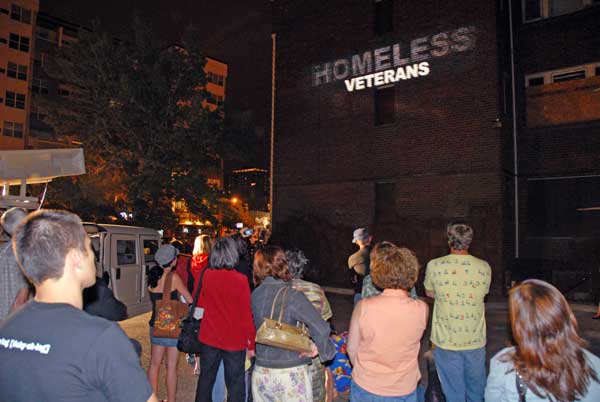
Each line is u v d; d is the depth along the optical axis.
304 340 3.28
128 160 20.38
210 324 4.08
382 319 2.99
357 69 16.86
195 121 21.47
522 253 14.60
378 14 16.69
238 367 4.04
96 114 20.52
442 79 14.90
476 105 14.20
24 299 3.43
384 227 15.67
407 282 3.07
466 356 3.87
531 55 15.08
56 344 1.58
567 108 14.27
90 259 1.84
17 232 1.74
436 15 15.15
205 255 5.79
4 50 45.22
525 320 2.02
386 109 16.42
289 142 18.52
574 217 14.13
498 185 13.70
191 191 21.73
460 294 3.89
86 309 3.51
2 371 1.60
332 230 16.97
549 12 14.90
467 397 4.00
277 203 18.62
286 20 19.11
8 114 45.03
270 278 3.62
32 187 21.78
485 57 14.13
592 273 12.72
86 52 20.83
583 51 14.16
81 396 1.57
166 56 21.89
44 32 48.50
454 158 14.51
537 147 14.70
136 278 9.48
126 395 1.59
